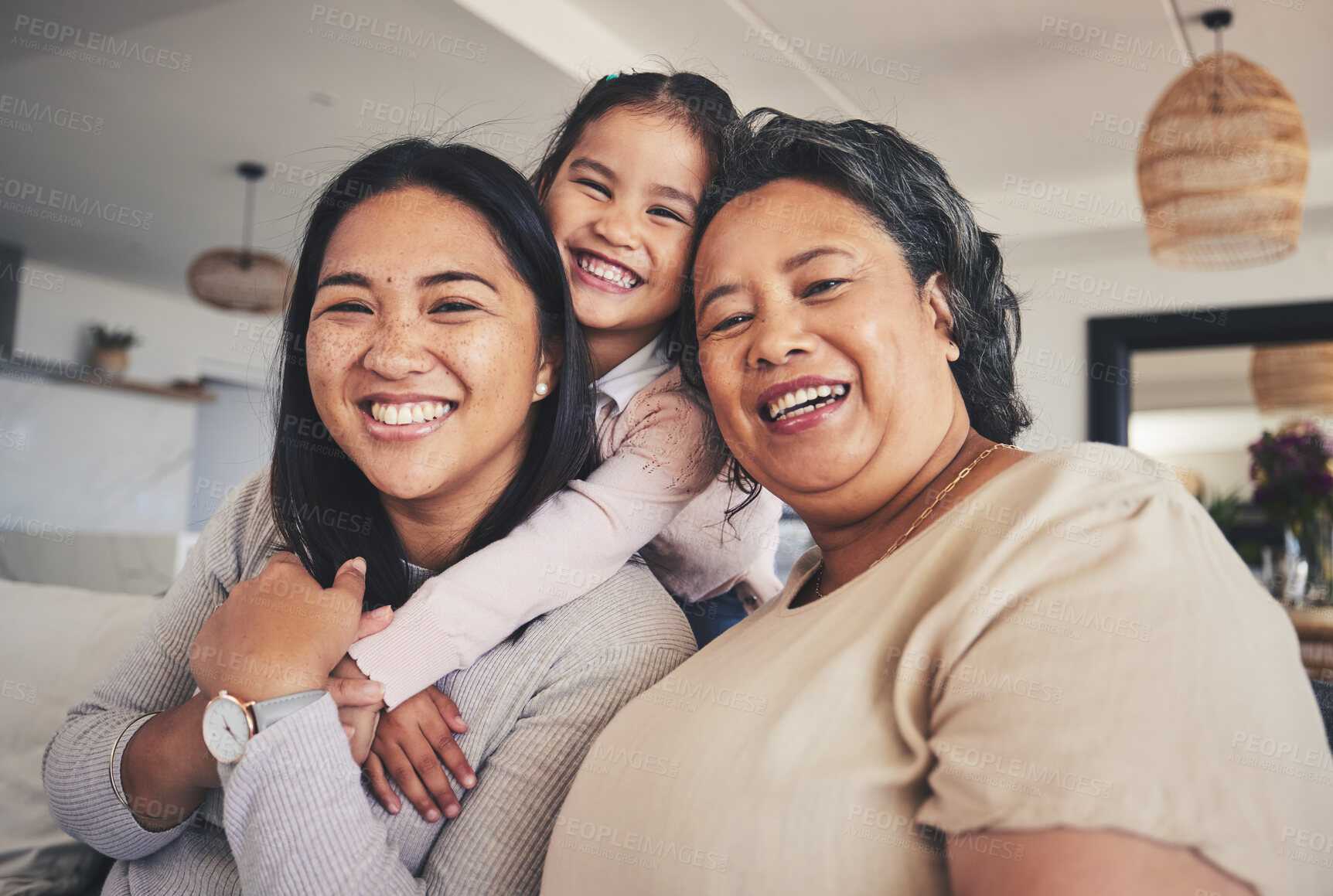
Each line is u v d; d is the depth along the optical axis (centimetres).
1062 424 524
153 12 304
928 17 336
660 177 134
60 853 132
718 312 91
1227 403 895
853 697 70
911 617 72
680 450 119
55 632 154
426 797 92
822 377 84
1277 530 494
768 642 82
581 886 79
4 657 150
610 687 97
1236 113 288
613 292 134
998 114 411
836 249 85
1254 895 52
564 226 137
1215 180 295
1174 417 966
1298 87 383
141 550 408
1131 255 518
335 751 84
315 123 384
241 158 421
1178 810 52
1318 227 468
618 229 133
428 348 95
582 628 101
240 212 491
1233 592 61
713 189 108
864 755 67
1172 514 64
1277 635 61
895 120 410
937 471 86
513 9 309
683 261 134
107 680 110
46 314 593
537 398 108
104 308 624
